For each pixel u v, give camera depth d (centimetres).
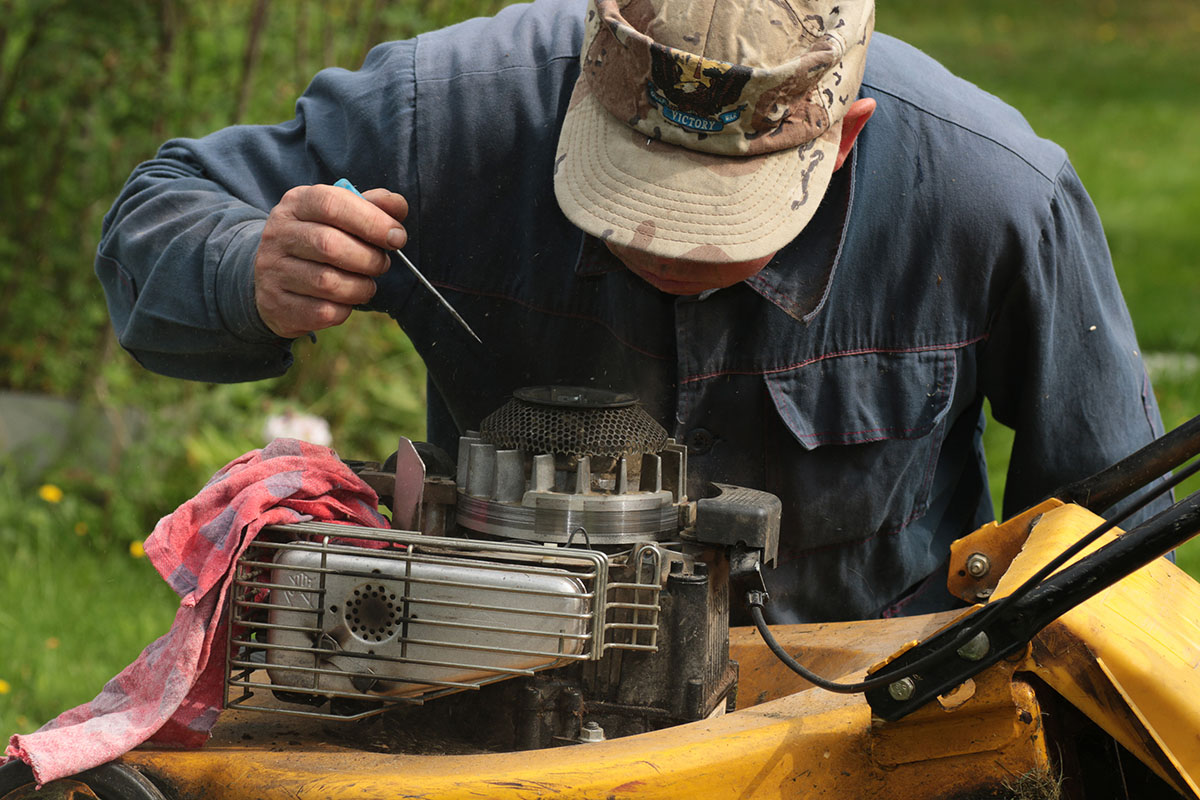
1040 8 2347
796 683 229
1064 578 170
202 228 237
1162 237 1066
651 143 210
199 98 561
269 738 202
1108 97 1711
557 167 215
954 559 233
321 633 190
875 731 181
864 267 254
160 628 438
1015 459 270
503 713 206
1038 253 256
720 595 211
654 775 177
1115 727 178
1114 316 268
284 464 202
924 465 269
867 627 237
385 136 257
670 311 252
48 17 545
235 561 191
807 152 212
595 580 184
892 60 261
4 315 580
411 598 187
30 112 561
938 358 260
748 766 180
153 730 189
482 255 261
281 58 582
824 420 258
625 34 207
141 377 565
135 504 522
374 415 601
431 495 211
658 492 207
